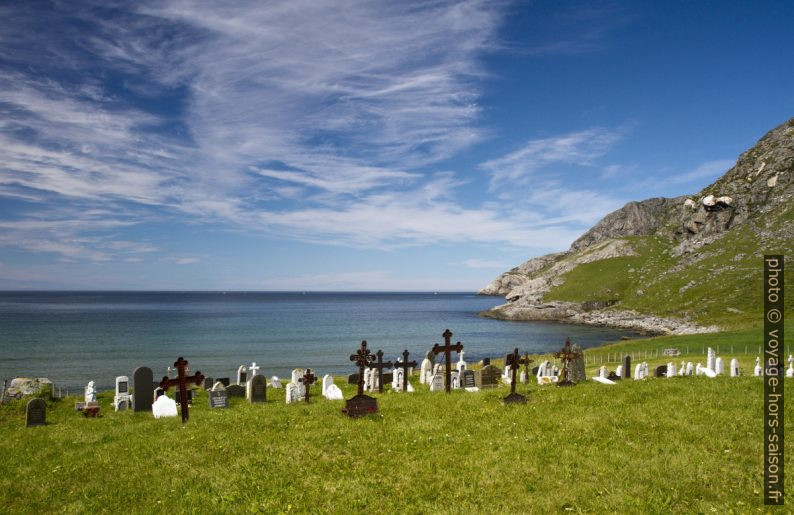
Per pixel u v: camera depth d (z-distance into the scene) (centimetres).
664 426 1562
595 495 1118
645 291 14088
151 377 2711
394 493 1167
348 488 1191
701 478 1184
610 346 7556
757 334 6900
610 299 14612
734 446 1377
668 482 1166
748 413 1680
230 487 1212
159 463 1403
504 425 1641
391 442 1505
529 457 1341
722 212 16088
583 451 1376
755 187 16050
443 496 1141
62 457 1535
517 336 10538
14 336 9675
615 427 1570
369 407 1867
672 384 2194
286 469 1316
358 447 1468
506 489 1163
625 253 17938
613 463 1284
